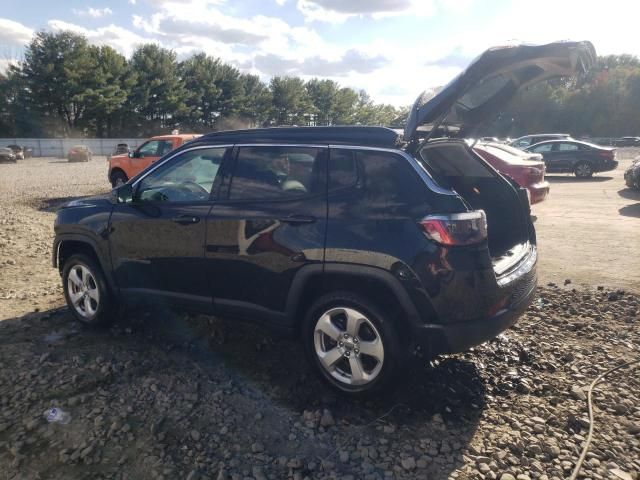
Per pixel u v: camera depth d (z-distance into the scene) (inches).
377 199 129.2
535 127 2847.0
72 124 2593.5
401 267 123.5
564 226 382.9
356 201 131.3
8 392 138.7
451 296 122.0
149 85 2807.6
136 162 585.9
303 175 140.3
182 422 126.4
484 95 148.7
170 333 179.8
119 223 169.8
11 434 120.7
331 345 139.2
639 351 167.5
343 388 135.7
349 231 129.7
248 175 149.6
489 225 172.9
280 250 138.7
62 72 2421.3
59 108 2532.0
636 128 2795.3
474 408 134.3
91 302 183.6
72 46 2480.3
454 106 144.0
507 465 112.3
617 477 108.6
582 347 170.9
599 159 778.2
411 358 132.3
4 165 1424.7
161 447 116.4
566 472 110.3
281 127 151.5
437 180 130.5
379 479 107.7
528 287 147.5
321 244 132.6
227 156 154.9
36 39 2410.2
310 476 108.4
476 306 123.7
